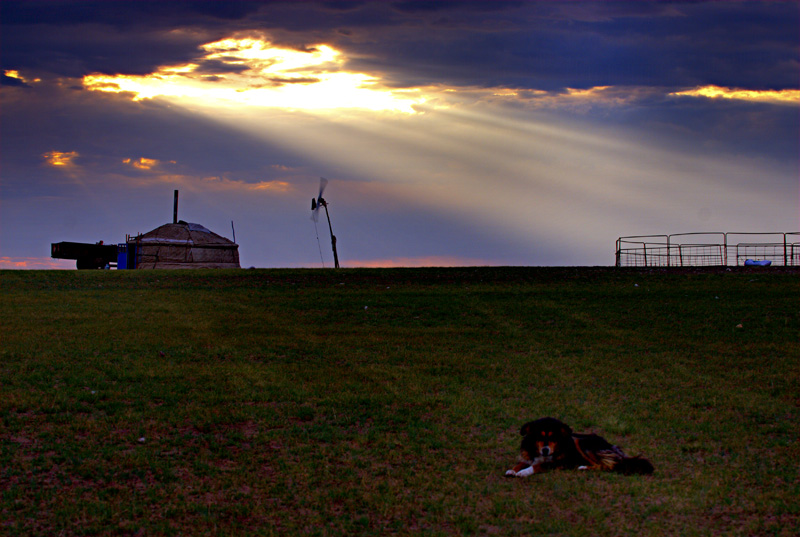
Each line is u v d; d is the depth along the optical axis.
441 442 10.97
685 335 21.11
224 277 34.62
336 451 10.55
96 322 22.80
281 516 8.16
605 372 16.36
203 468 9.68
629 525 7.71
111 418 12.16
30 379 14.91
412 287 31.50
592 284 31.83
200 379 15.49
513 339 20.83
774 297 27.20
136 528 7.77
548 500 8.41
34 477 9.22
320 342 20.34
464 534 7.59
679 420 12.12
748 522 7.69
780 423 11.85
